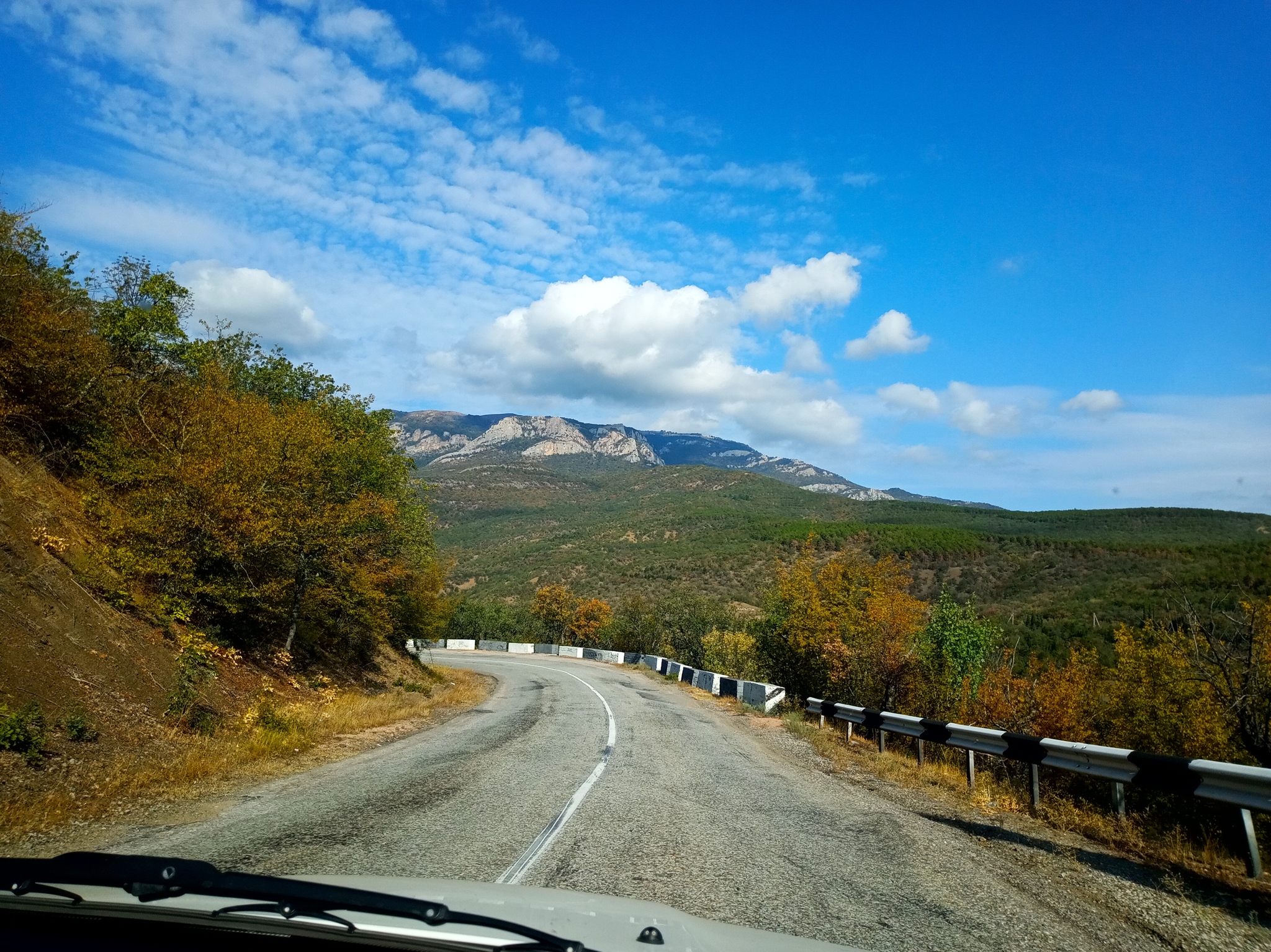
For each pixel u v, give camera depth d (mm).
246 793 7758
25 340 12539
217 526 13664
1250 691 10883
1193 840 8070
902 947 4336
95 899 2613
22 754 7324
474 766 10008
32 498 11680
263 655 16203
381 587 21672
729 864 5898
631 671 42469
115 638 10898
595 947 2680
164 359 18344
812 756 12953
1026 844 7098
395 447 23641
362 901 2672
